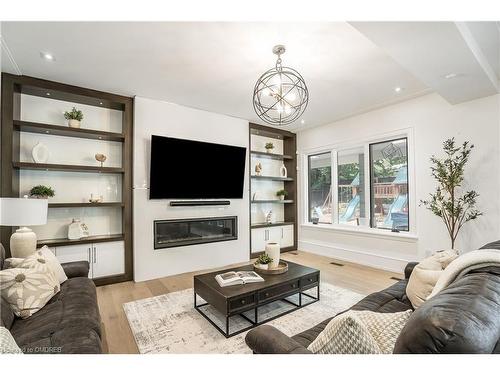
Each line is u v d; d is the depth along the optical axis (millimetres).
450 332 747
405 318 1147
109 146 3734
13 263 1910
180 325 2324
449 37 1922
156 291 3182
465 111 3270
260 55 2596
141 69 2877
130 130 3678
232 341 2074
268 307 2697
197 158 4070
